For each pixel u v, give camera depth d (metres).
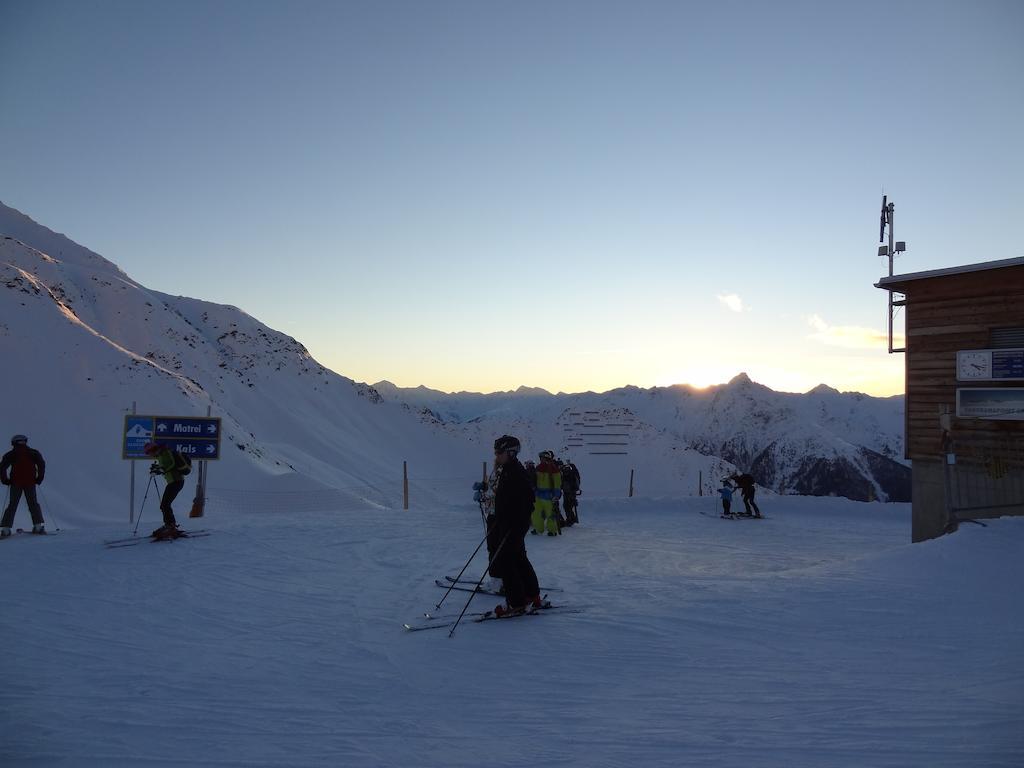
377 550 12.64
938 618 7.14
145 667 6.07
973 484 15.24
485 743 4.32
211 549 12.54
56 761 4.05
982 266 15.27
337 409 142.12
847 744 4.02
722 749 4.07
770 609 7.76
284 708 5.04
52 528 35.97
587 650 6.45
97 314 113.12
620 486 95.62
